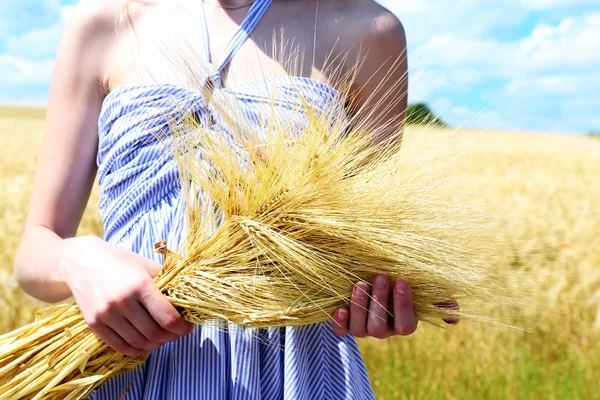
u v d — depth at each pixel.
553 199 9.05
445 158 1.32
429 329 4.22
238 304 1.19
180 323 1.15
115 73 1.46
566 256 5.34
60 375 1.21
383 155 1.33
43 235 1.38
